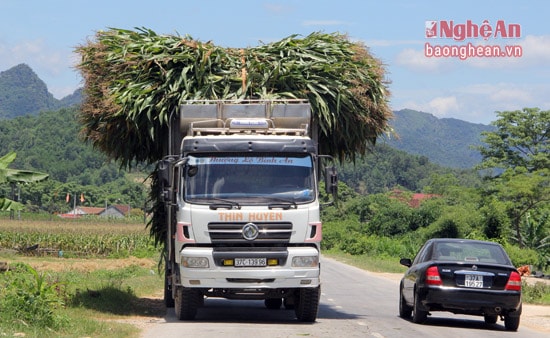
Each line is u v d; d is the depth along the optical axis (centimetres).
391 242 7469
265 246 1689
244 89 1875
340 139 1972
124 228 10456
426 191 13625
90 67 1938
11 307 1476
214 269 1669
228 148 1720
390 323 1867
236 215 1678
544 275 4731
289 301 1930
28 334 1353
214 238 1678
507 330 1841
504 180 7875
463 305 1770
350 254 7788
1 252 6322
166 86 1870
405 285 2017
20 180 1728
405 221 8344
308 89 1884
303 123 1836
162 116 1847
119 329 1532
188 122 1814
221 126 1817
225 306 2322
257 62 1892
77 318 1631
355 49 1972
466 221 6744
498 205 6538
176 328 1614
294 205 1698
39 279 1580
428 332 1686
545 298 2980
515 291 1777
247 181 1712
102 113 1889
